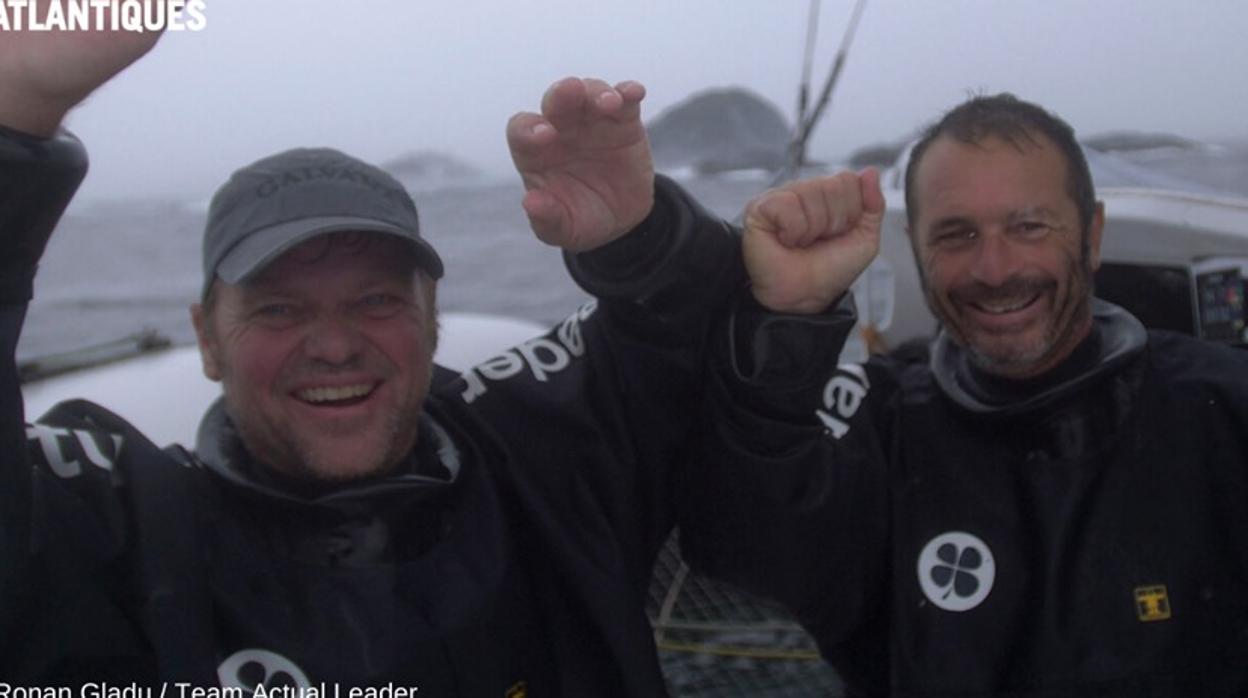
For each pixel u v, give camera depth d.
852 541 1.86
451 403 1.87
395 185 1.74
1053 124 1.88
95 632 1.46
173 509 1.55
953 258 1.87
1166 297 2.64
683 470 1.86
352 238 1.63
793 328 1.65
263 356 1.62
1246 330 2.41
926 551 1.85
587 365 1.88
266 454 1.67
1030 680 1.76
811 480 1.78
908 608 1.84
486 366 1.93
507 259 15.30
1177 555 1.79
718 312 1.73
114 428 1.67
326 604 1.59
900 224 2.97
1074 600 1.78
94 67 1.21
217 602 1.56
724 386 1.72
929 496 1.89
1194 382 1.88
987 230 1.83
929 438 1.93
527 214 1.50
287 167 1.67
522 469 1.80
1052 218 1.82
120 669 1.47
